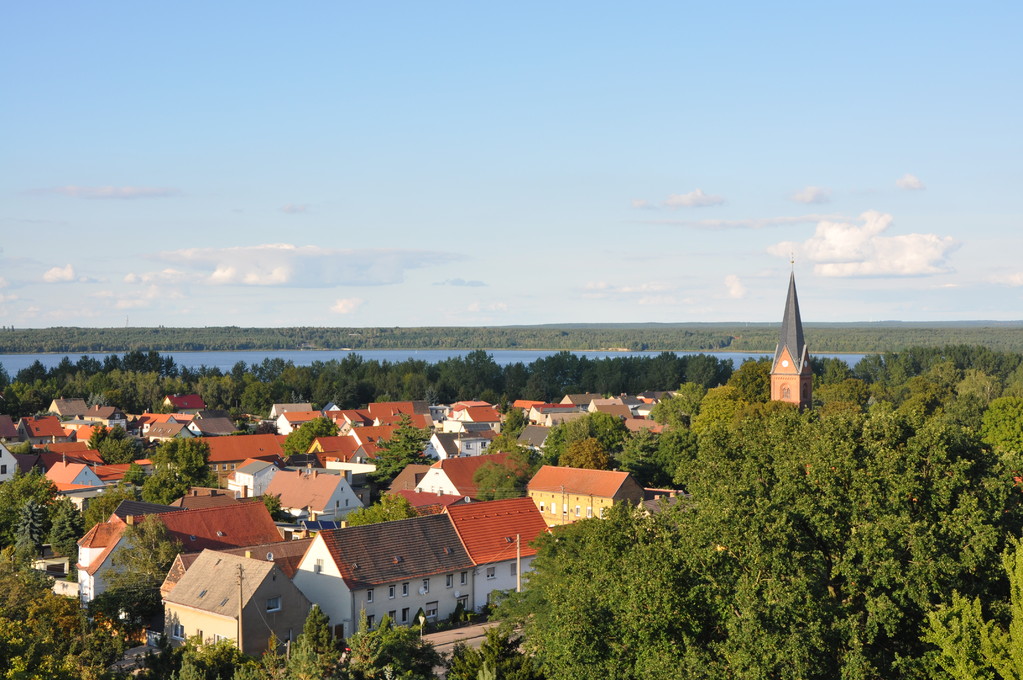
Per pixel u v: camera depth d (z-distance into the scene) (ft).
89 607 261.85
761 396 589.32
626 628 154.92
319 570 261.44
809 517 159.63
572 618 157.38
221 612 233.14
